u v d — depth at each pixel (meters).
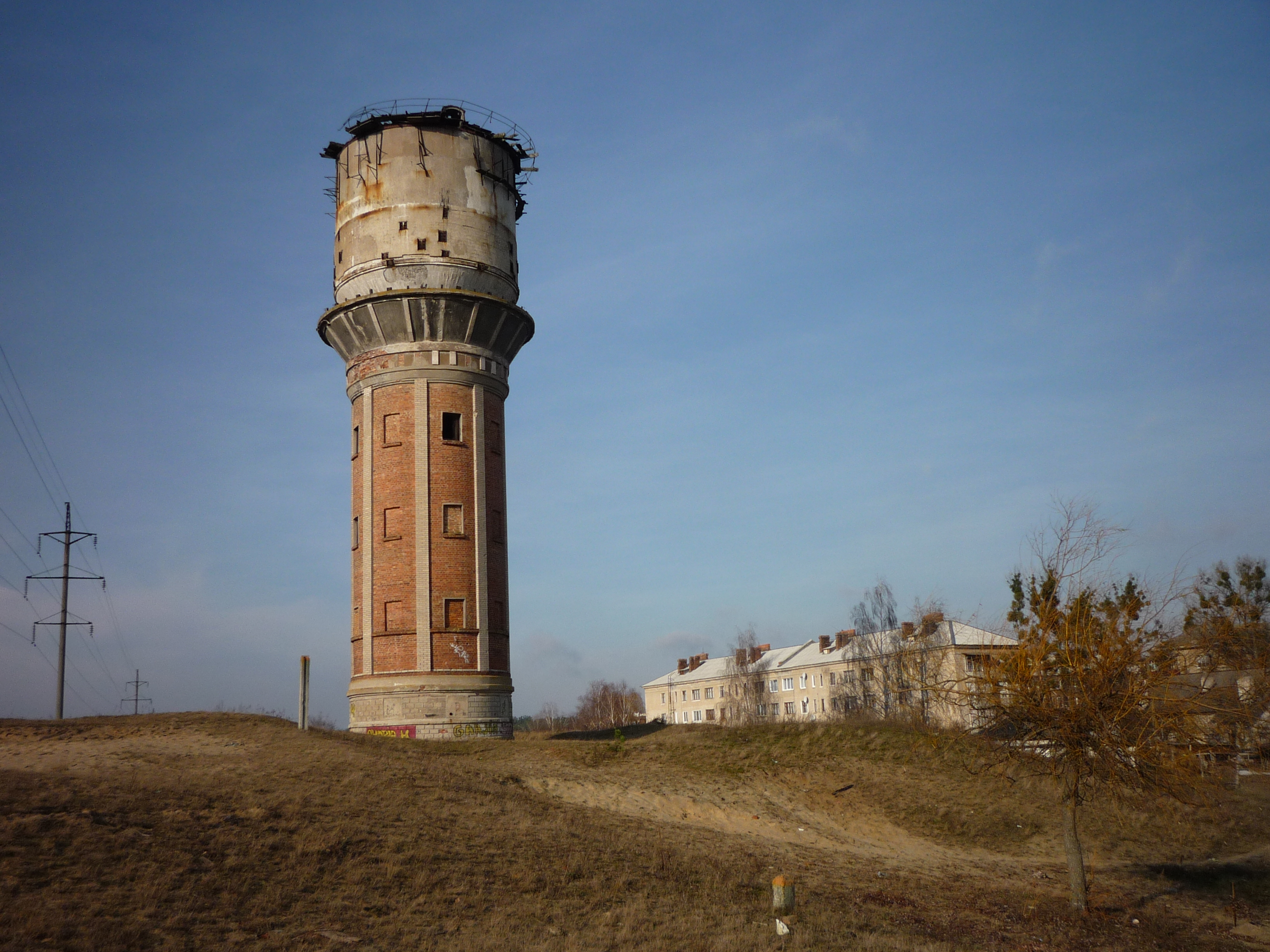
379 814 23.92
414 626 41.88
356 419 45.59
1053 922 23.69
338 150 48.09
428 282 44.50
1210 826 34.75
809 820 34.62
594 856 23.70
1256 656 23.17
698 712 111.56
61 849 18.17
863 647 68.69
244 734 32.16
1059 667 23.86
